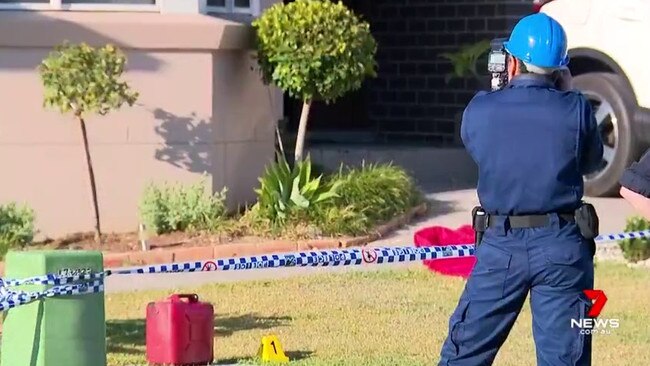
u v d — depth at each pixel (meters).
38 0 30.44
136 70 30.70
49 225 30.64
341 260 18.69
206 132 31.25
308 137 42.16
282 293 25.09
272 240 29.55
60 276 16.89
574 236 14.84
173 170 31.22
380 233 30.52
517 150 14.84
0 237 29.03
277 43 31.05
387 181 31.83
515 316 15.20
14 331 17.19
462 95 41.88
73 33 30.05
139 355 20.25
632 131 32.91
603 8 33.72
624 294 24.38
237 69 32.41
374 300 24.33
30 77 30.28
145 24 30.38
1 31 29.67
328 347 20.73
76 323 17.02
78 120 30.52
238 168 32.66
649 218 14.02
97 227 29.94
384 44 44.03
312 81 31.17
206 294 25.08
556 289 14.82
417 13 43.09
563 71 15.74
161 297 24.95
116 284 26.38
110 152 30.78
